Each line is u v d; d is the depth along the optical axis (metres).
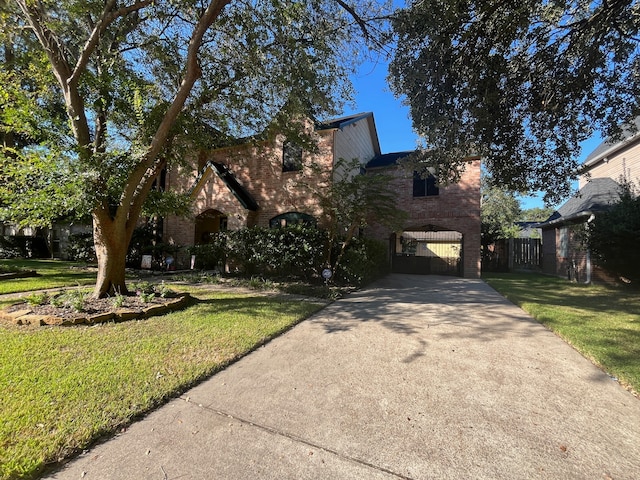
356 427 2.64
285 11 6.68
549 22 6.28
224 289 9.32
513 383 3.44
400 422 2.72
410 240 24.12
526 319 6.21
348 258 10.59
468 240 14.98
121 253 6.82
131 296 6.77
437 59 6.51
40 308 5.61
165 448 2.36
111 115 7.41
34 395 2.91
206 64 8.45
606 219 10.84
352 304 7.61
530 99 7.45
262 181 14.13
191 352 4.08
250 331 5.00
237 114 9.53
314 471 2.15
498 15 6.02
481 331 5.34
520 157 8.34
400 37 6.75
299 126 9.59
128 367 3.57
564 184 8.42
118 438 2.46
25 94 6.45
